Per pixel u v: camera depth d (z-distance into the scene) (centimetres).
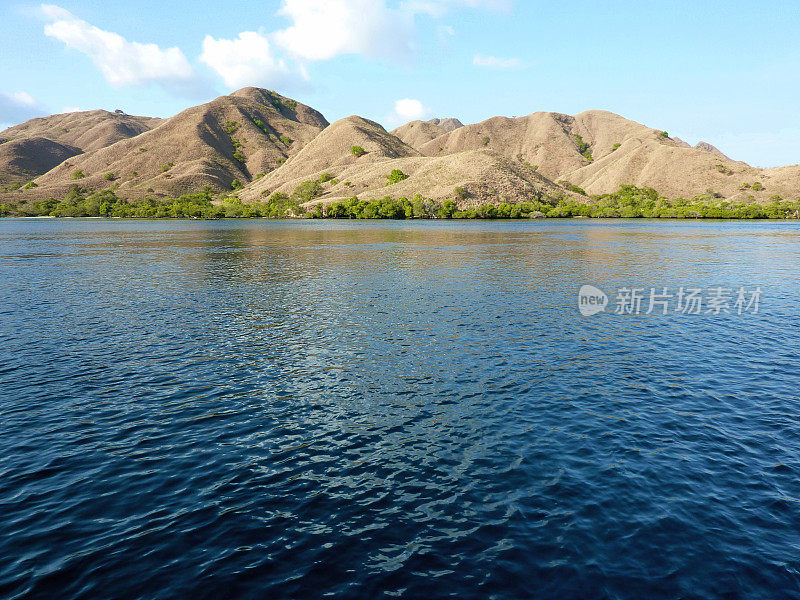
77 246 8081
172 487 1212
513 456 1363
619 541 1003
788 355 2258
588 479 1239
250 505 1137
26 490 1193
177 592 869
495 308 3300
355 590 874
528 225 14838
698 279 4575
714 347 2394
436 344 2458
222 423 1579
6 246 8044
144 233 11500
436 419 1608
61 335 2595
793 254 6794
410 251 7225
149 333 2650
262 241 9069
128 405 1711
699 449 1390
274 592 870
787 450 1377
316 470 1296
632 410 1664
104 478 1250
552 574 913
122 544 998
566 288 4075
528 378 1980
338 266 5525
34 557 958
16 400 1741
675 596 860
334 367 2117
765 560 948
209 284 4284
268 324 2861
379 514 1102
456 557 959
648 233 11281
